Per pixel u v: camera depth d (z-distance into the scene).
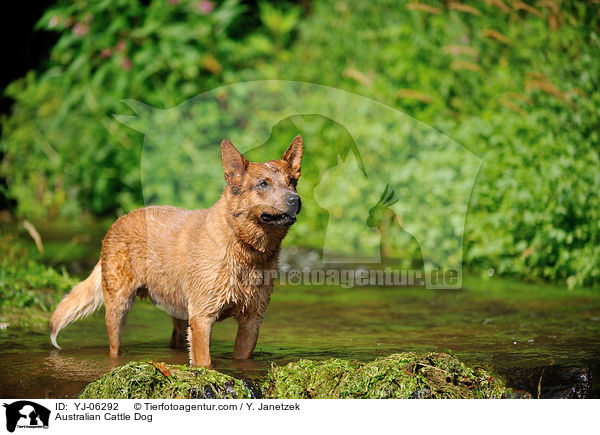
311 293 9.31
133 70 13.30
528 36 11.70
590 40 10.70
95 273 6.67
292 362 5.77
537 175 9.51
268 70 13.79
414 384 5.18
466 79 12.16
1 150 13.97
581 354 6.08
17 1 15.51
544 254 9.41
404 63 12.52
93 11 13.24
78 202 14.05
